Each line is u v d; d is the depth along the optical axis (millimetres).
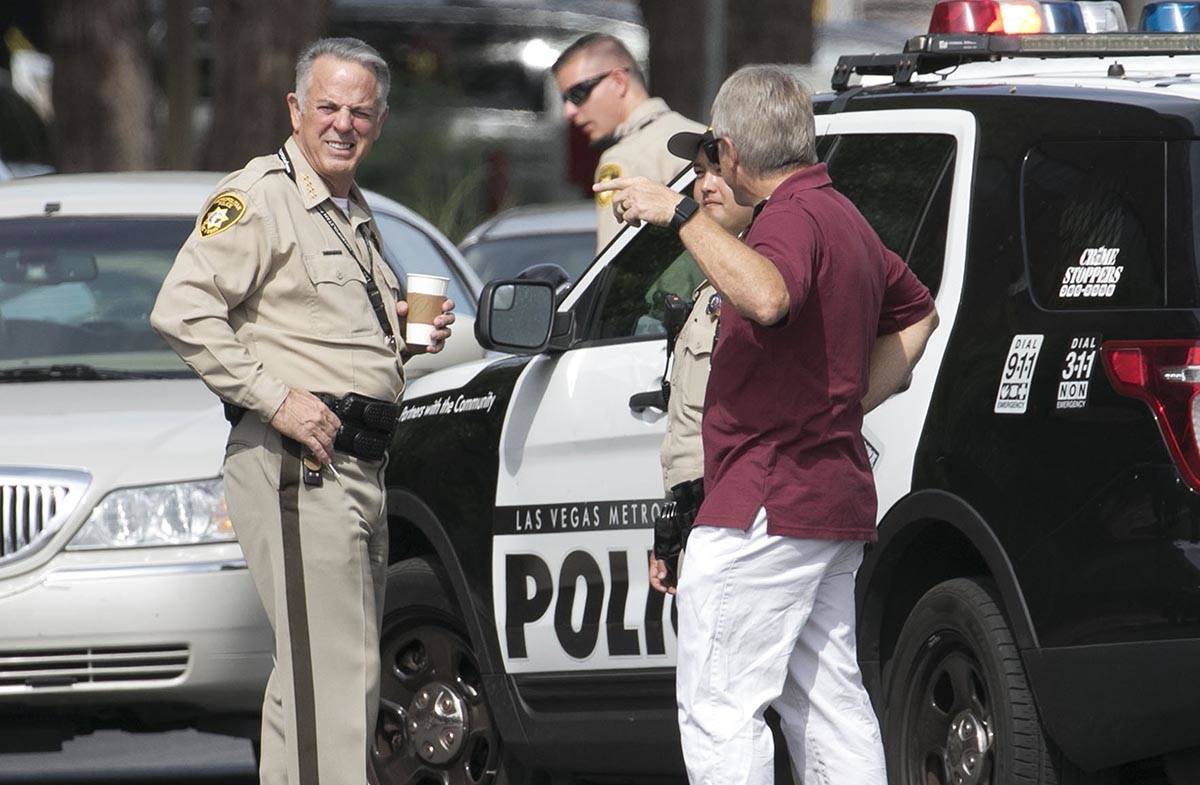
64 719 26516
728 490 18906
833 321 18578
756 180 19047
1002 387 20219
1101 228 20000
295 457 21078
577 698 23766
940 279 21188
